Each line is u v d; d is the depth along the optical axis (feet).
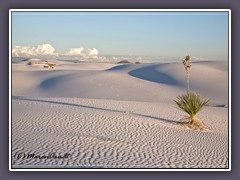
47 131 34.35
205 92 126.93
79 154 28.04
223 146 35.63
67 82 133.49
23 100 55.62
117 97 106.73
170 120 47.55
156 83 144.97
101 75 148.25
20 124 36.19
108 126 39.04
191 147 34.17
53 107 48.57
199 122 46.55
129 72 187.73
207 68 175.73
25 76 164.45
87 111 46.50
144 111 53.83
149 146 32.81
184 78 153.38
